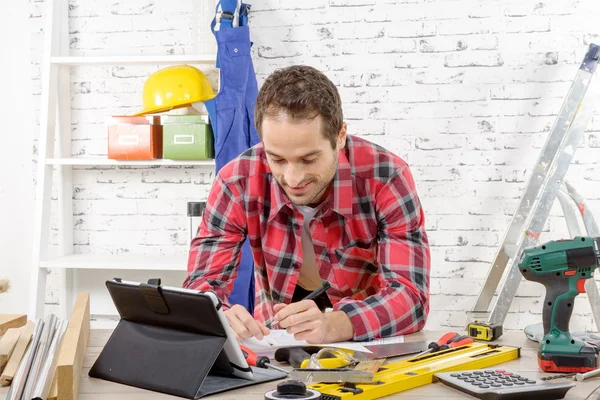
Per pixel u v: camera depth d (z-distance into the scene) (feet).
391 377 3.59
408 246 5.31
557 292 3.93
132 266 9.67
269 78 4.53
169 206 10.77
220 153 9.48
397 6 10.28
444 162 10.32
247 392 3.55
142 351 3.82
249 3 10.45
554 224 10.19
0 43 10.79
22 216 10.87
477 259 10.31
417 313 5.03
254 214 5.60
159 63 10.00
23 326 4.62
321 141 4.44
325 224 5.56
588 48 9.86
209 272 5.54
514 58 10.12
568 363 3.84
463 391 3.47
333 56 10.41
